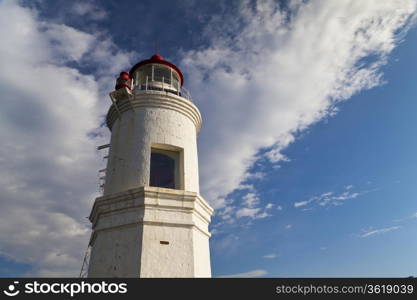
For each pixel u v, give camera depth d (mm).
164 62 17938
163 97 15234
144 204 12234
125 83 15102
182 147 14680
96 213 13305
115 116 15844
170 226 12281
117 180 13719
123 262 11508
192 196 12992
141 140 14219
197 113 16359
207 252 13648
